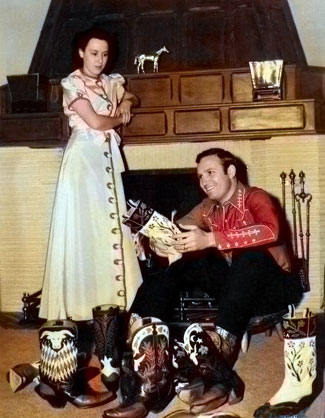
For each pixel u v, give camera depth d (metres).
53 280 2.31
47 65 2.70
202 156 2.11
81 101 2.29
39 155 2.75
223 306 1.83
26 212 2.78
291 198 2.65
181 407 1.72
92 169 2.33
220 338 1.79
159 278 1.99
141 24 2.65
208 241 1.91
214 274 2.03
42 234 2.78
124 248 2.37
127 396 1.69
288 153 2.64
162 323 1.68
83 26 2.70
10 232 2.80
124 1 2.69
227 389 1.68
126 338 1.97
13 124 2.52
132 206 1.97
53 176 2.75
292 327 1.60
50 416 1.67
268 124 2.40
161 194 2.79
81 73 2.35
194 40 2.61
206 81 2.48
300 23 2.67
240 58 2.57
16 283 2.80
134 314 1.94
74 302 2.32
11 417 1.67
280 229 2.05
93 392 1.75
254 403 1.72
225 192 2.07
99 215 2.34
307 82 2.49
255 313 2.04
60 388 1.72
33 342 2.38
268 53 2.57
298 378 1.61
